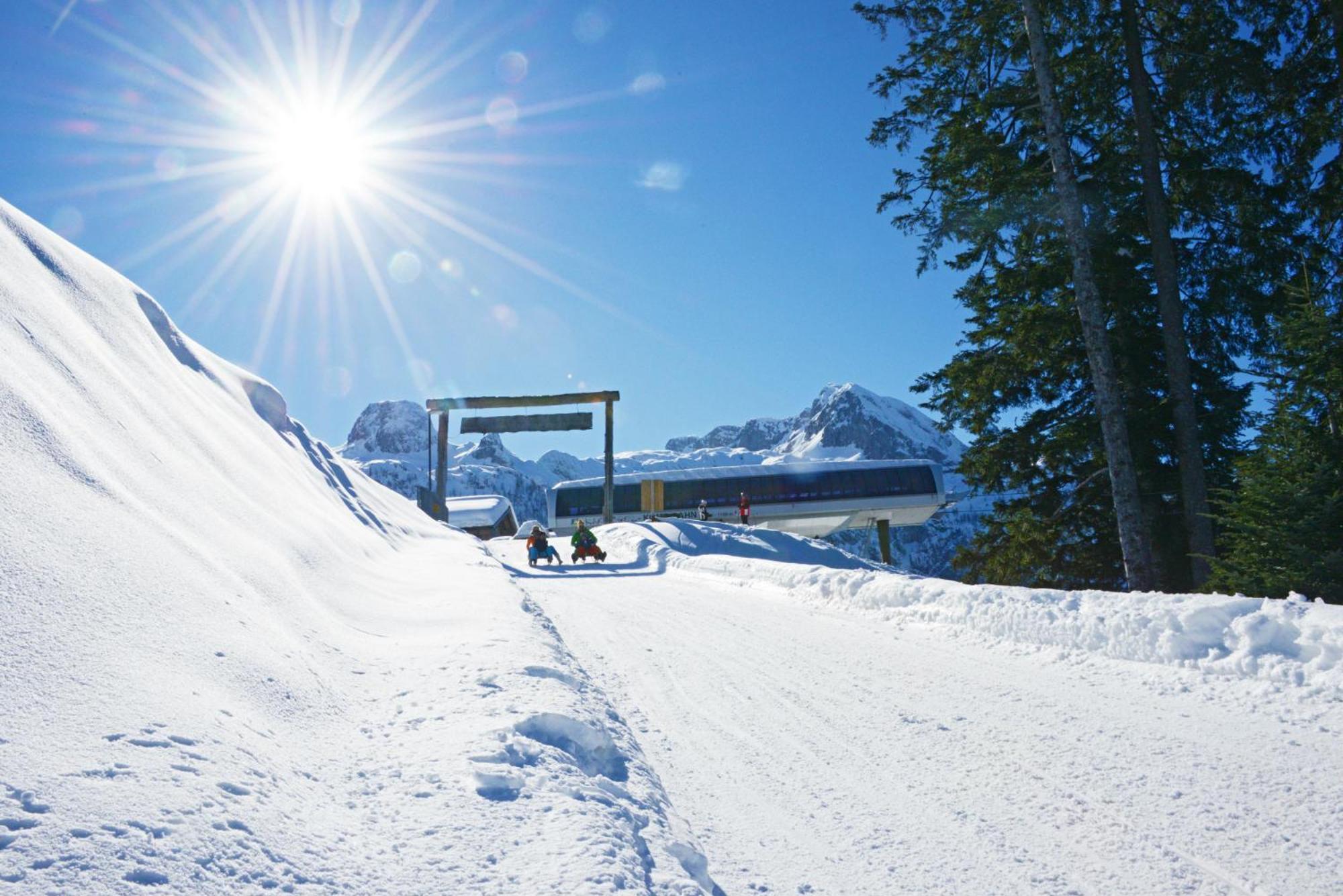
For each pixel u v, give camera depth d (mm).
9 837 1708
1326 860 3324
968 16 16562
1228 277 16875
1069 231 14531
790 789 4449
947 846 3658
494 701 3938
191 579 3807
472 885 2166
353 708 3676
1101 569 18500
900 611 10359
